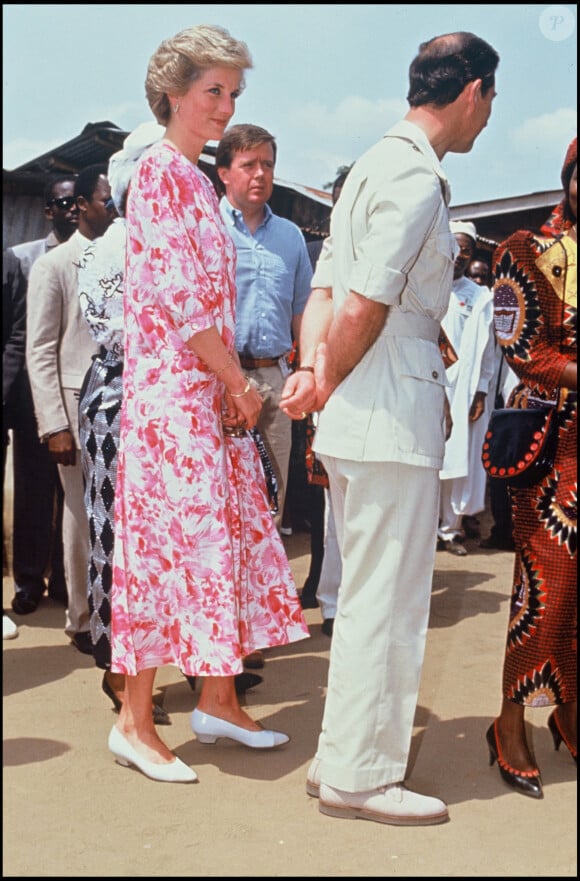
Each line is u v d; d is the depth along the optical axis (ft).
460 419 19.90
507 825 8.85
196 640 9.58
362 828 8.74
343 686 8.87
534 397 9.68
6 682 12.12
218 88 9.36
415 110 8.93
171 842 8.37
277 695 12.05
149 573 9.65
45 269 13.12
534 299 9.29
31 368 13.23
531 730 11.25
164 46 9.39
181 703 11.76
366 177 8.72
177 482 9.50
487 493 27.14
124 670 9.54
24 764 9.84
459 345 20.08
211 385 9.65
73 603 13.35
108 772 9.73
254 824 8.74
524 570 9.58
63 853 8.12
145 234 9.34
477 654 13.82
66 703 11.49
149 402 9.55
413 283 8.68
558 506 9.39
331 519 14.06
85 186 13.21
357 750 8.80
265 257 13.71
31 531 15.12
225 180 13.64
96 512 11.02
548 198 21.21
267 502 10.62
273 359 13.83
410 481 8.72
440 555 20.52
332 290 9.77
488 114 9.01
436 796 9.43
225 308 9.73
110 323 10.71
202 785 9.53
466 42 8.73
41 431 13.17
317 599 14.90
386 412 8.66
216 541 9.57
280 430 13.94
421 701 11.93
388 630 8.79
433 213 8.40
